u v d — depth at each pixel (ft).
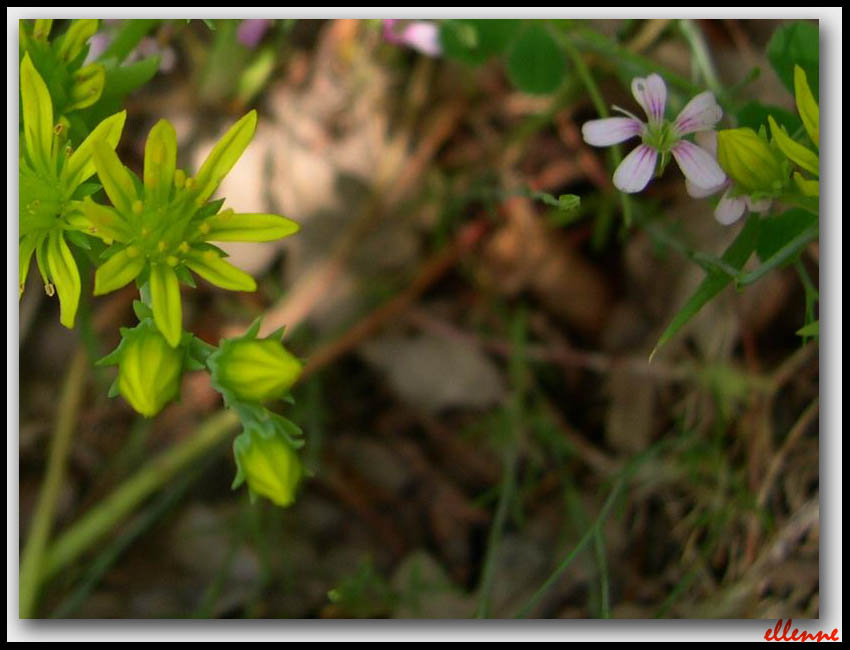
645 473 0.65
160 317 0.46
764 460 0.64
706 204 0.67
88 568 0.65
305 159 0.71
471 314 0.70
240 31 0.68
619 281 0.69
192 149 0.70
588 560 0.64
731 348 0.65
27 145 0.47
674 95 0.56
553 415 0.68
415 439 0.69
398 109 0.72
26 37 0.48
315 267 0.69
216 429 0.65
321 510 0.67
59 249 0.47
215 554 0.65
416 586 0.64
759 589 0.61
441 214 0.70
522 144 0.71
